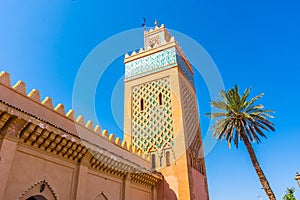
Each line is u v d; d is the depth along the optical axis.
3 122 5.55
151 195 11.60
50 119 7.31
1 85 6.16
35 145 6.37
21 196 5.80
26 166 6.06
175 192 11.54
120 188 9.60
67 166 7.30
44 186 6.45
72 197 7.19
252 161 12.89
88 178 8.06
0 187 5.20
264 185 12.34
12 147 5.66
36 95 7.12
